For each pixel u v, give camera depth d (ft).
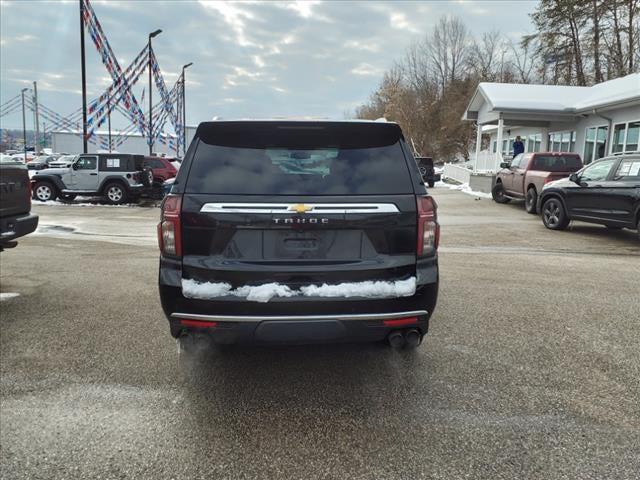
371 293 9.99
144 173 58.49
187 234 10.03
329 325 9.93
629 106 56.49
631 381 11.55
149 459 8.66
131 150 205.67
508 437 9.29
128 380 11.64
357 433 9.47
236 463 8.57
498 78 168.86
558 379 11.64
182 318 9.99
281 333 9.90
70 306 17.13
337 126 10.58
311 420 9.93
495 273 22.25
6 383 11.47
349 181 10.30
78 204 57.82
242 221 9.90
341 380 11.68
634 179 30.25
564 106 66.39
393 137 10.90
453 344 13.71
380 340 10.37
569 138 71.10
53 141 233.55
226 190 10.08
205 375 11.92
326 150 10.65
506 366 12.34
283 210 9.90
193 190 10.11
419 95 190.80
